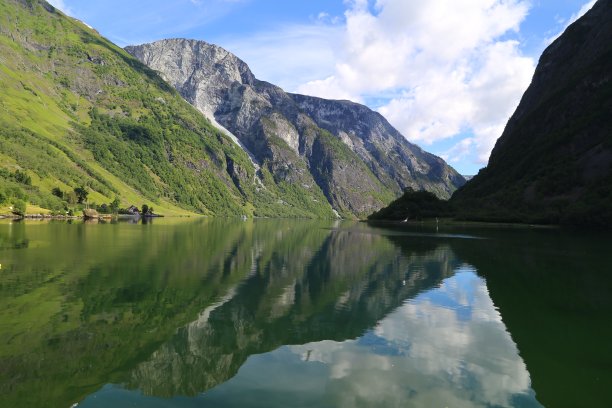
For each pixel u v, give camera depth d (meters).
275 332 22.83
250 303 28.67
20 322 22.81
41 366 17.47
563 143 166.25
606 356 20.38
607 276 40.44
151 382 16.48
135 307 26.64
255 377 17.19
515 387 17.00
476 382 17.33
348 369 18.22
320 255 55.97
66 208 169.38
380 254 57.34
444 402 15.59
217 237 82.88
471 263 48.66
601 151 143.38
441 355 20.06
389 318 25.88
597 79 180.88
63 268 38.69
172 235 83.25
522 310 28.16
